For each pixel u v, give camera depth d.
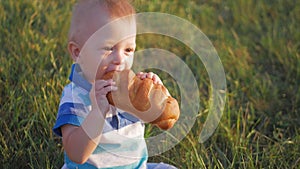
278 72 4.38
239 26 5.08
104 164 2.61
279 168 3.16
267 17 5.18
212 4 5.45
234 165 3.22
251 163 3.16
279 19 5.11
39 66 3.98
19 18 4.48
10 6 4.64
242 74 4.23
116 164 2.63
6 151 3.17
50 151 3.22
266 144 3.52
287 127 3.69
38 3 4.82
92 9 2.52
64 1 4.98
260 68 4.40
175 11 5.04
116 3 2.54
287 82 4.21
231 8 5.33
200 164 3.11
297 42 4.69
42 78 3.79
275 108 3.91
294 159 3.30
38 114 3.44
